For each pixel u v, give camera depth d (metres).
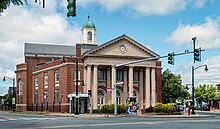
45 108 71.00
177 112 57.56
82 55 63.28
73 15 14.01
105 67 64.62
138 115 51.00
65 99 62.94
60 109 64.62
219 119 38.00
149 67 65.50
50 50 83.19
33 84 77.75
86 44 81.88
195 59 32.59
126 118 41.38
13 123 30.73
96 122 30.84
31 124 28.94
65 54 83.69
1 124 29.20
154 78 65.88
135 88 66.50
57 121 33.59
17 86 80.44
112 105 57.00
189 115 52.19
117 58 63.50
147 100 65.12
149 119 37.53
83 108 61.62
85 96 60.75
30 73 78.88
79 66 63.97
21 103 79.00
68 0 14.05
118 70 65.00
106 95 64.31
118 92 64.88
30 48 81.25
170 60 36.38
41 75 73.75
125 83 65.19
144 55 64.94
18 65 80.38
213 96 115.62
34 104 76.62
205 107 94.81
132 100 54.03
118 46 63.59
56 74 67.50
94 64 62.16
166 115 52.28
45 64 72.44
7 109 94.31
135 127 24.03
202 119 37.88
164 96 93.88
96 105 61.66
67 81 62.88
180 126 25.06
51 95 68.75
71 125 26.94
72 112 61.41
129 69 64.25
